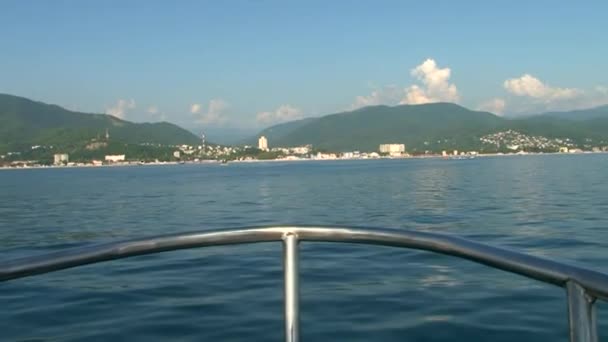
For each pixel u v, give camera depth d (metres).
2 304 7.38
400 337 5.75
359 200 27.95
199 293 7.80
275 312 6.72
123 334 6.02
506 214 19.00
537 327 5.99
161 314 6.75
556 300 7.02
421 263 9.56
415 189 35.62
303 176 66.44
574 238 12.80
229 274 9.09
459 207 22.25
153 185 54.22
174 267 9.76
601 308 6.34
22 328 6.32
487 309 6.70
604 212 18.53
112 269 9.63
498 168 72.88
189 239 2.28
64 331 6.18
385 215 20.22
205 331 6.05
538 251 11.15
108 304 7.29
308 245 11.70
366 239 2.30
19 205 30.94
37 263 2.15
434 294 7.46
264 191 39.25
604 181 38.62
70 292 7.98
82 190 47.44
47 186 57.44
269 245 12.03
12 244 14.91
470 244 2.09
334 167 112.88
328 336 5.81
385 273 8.84
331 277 8.63
